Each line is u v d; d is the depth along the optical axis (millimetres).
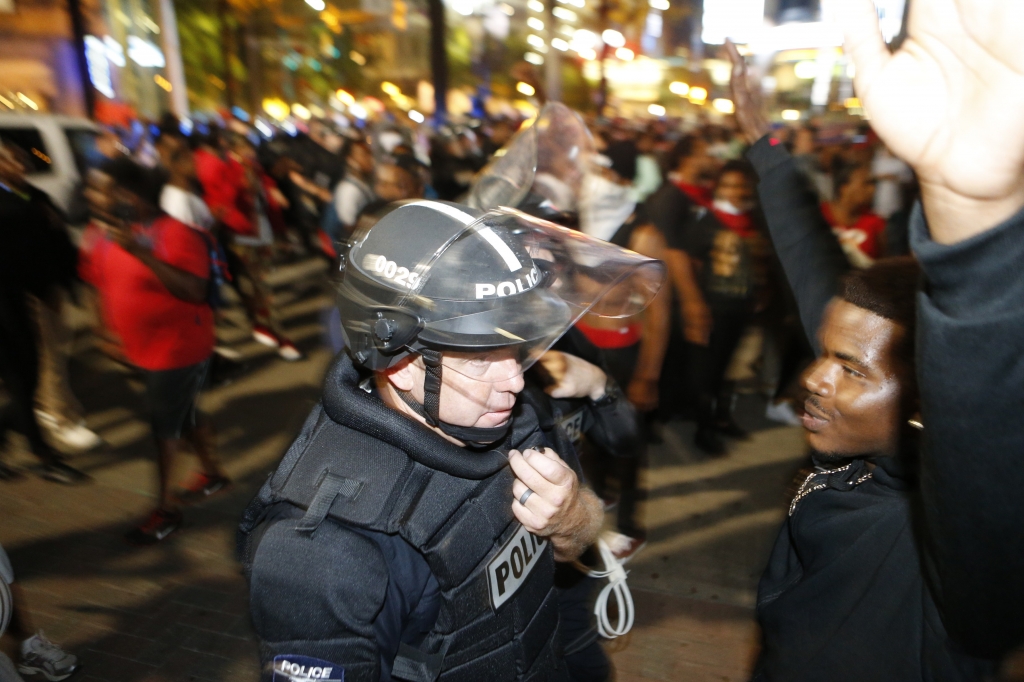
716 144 9883
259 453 4332
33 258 3732
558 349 1763
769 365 5090
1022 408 561
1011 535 605
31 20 12820
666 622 2871
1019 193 520
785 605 1067
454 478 1035
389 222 1052
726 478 4059
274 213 8484
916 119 525
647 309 2873
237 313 7359
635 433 1874
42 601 3000
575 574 1604
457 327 959
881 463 999
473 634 1041
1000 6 480
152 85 14461
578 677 1647
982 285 543
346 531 965
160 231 3012
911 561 908
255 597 942
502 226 1109
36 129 6859
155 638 2797
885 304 958
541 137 2156
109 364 5789
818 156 7625
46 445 3971
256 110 17000
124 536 3447
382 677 1013
